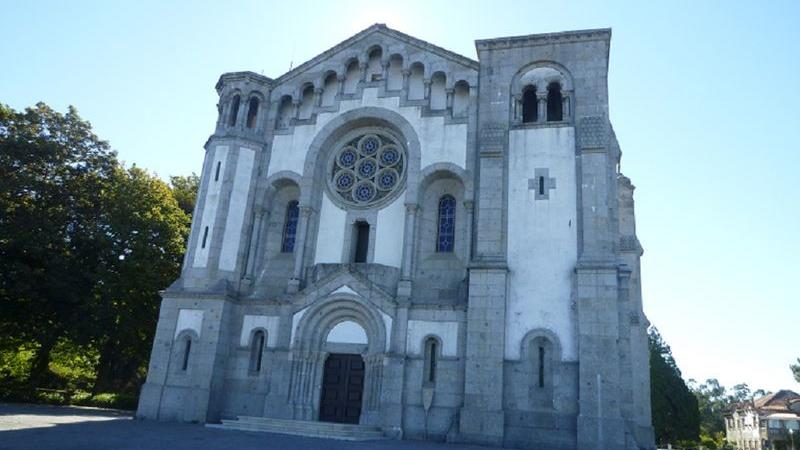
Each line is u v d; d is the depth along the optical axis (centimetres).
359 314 3070
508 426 2639
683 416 6091
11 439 1695
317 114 3600
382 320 2969
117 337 4069
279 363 3064
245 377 3125
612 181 3055
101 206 4056
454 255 3181
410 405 2823
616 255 2848
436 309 2945
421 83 3503
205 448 1794
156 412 3036
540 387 2673
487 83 3259
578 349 2664
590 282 2719
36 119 3966
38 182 3806
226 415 3080
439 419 2766
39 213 3762
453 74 3403
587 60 3155
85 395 4478
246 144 3562
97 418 2866
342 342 3067
